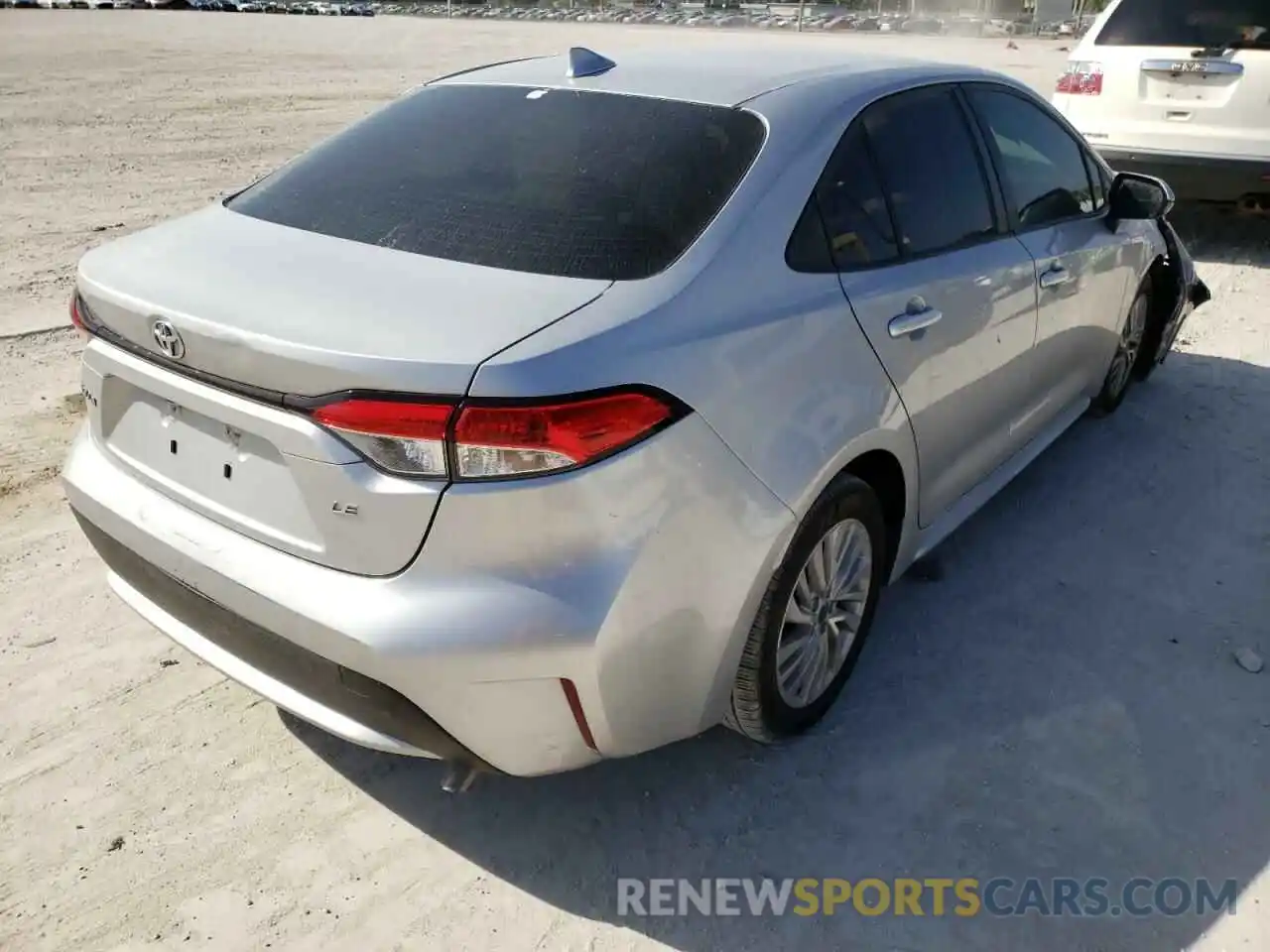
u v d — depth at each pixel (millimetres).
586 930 2398
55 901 2430
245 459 2268
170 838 2613
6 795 2719
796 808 2729
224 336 2152
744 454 2332
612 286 2279
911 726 3010
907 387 2889
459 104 3031
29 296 6613
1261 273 7562
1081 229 3998
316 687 2248
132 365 2436
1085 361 4320
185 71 19391
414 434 1993
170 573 2420
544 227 2453
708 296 2352
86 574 3680
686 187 2539
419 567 2078
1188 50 7188
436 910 2439
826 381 2578
